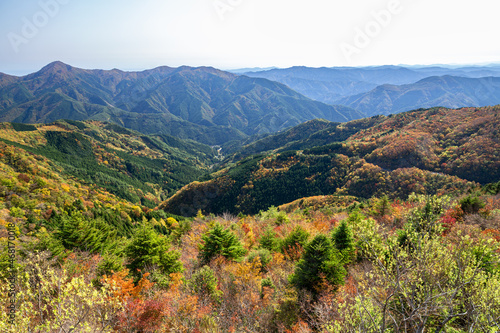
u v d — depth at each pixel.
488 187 40.78
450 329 7.24
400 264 6.52
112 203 117.62
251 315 14.42
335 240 18.55
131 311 12.50
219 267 20.91
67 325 8.80
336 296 13.07
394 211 29.09
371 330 6.50
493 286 6.21
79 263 21.56
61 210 65.19
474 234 13.34
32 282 9.05
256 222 48.84
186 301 14.24
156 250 19.66
